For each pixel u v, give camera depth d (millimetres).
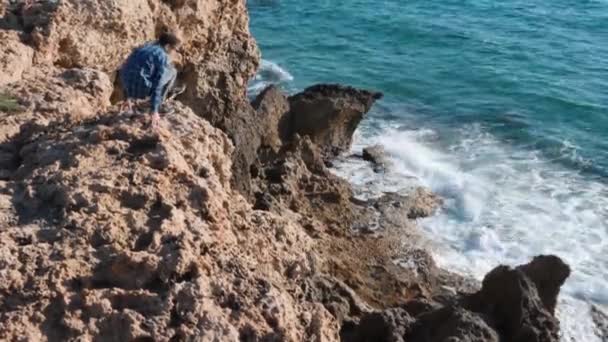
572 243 23906
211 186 10188
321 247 21938
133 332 7863
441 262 22594
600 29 48688
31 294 8133
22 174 10328
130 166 9969
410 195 25812
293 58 42812
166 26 19906
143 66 11000
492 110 35656
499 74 40406
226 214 10062
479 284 21438
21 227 8984
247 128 23500
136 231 9023
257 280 8766
